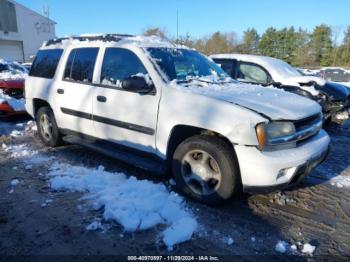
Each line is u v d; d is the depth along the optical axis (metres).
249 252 2.78
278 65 7.45
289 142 3.24
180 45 4.73
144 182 3.90
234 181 3.26
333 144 6.40
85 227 3.07
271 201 3.71
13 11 35.06
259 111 3.18
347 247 2.90
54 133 5.34
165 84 3.70
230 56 7.67
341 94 7.46
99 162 4.82
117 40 4.36
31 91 5.66
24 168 4.55
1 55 34.78
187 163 3.60
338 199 3.81
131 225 3.02
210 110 3.30
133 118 3.91
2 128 7.12
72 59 4.91
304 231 3.12
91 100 4.42
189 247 2.82
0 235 2.94
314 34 59.84
